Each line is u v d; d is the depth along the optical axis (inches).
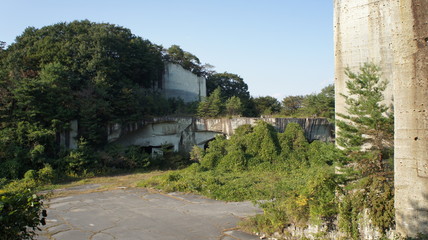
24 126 1124.5
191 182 876.0
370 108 467.2
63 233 521.3
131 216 621.3
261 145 1290.6
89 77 1440.7
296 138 1315.2
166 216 620.7
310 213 457.4
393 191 409.1
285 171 1159.6
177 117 1514.5
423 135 317.1
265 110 2025.1
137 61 1721.2
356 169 483.2
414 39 323.0
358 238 419.2
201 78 2091.5
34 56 1408.7
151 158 1393.9
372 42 505.0
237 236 508.4
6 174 1003.9
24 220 249.8
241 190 800.9
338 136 518.3
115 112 1423.5
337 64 537.6
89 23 1706.4
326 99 1658.5
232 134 1454.2
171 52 2153.1
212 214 633.0
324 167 1111.0
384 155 478.3
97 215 628.7
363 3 513.3
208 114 1571.1
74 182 1045.2
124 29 1813.5
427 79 315.0
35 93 1180.5
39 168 1090.7
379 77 490.9
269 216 515.2
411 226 323.9
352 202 436.8
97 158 1246.3
